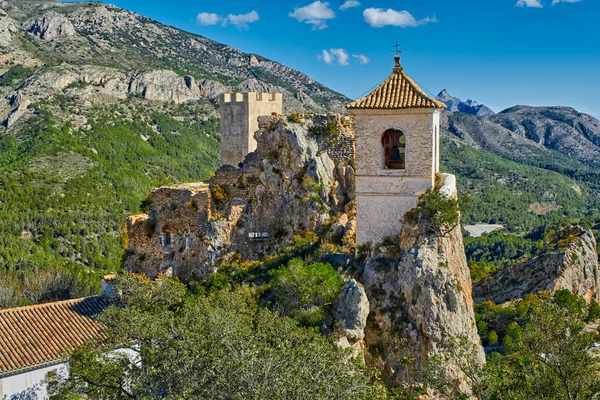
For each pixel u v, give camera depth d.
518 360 25.75
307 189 40.03
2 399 31.03
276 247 40.50
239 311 28.69
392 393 27.47
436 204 30.31
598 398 21.98
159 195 43.12
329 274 30.34
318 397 20.45
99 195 171.88
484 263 138.88
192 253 40.97
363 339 29.12
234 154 50.94
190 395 21.44
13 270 96.69
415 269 29.64
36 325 34.66
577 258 104.75
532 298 89.81
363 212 32.00
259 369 21.45
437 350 28.81
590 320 77.62
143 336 28.52
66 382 28.09
